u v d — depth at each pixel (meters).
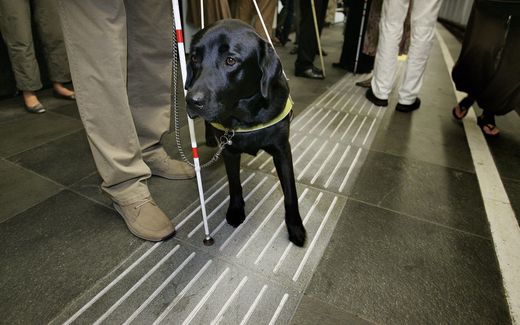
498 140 2.45
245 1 2.83
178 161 1.95
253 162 2.08
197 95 1.05
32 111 2.73
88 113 1.27
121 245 1.40
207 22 2.50
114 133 1.34
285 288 1.21
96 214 1.59
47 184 1.81
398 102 3.02
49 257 1.32
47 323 1.07
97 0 1.11
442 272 1.30
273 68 1.17
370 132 2.54
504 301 1.18
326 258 1.35
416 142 2.39
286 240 1.44
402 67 4.61
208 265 1.30
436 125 2.69
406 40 3.74
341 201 1.72
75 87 1.24
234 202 1.52
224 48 1.12
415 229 1.53
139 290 1.19
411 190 1.83
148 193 1.52
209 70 1.12
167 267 1.29
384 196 1.77
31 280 1.22
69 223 1.52
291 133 2.48
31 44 2.59
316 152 2.21
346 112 2.94
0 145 2.20
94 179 1.87
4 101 2.95
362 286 1.23
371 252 1.39
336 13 8.88
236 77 1.14
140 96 1.67
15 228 1.47
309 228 1.52
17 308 1.12
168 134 2.43
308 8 3.65
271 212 1.62
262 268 1.29
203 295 1.18
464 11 7.62
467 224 1.58
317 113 2.89
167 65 1.67
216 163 2.06
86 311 1.11
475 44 2.35
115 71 1.23
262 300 1.16
